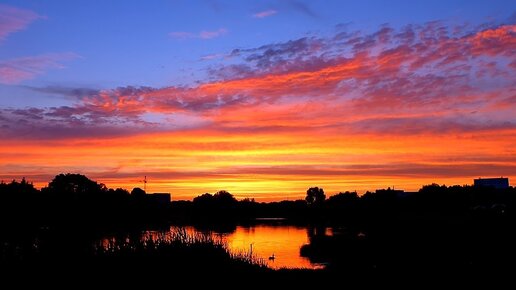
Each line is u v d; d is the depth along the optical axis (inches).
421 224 2719.0
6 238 677.3
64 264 622.5
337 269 936.3
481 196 4352.9
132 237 715.4
